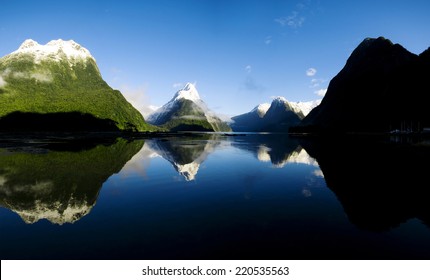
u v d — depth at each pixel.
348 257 12.45
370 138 117.75
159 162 41.81
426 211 18.61
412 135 145.50
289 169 36.03
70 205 20.02
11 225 16.11
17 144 70.25
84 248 13.20
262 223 16.41
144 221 16.72
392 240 14.15
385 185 26.52
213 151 60.75
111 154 51.44
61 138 101.06
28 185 26.31
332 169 35.91
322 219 17.12
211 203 20.58
